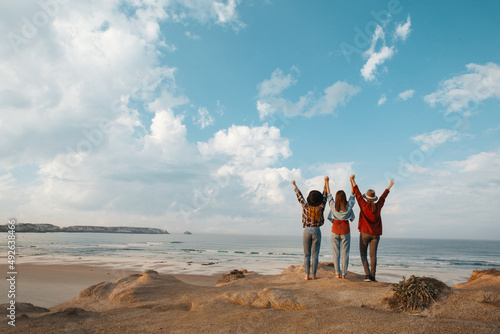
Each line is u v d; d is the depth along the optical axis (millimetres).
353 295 4512
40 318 4793
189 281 19500
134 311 5320
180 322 4281
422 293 3869
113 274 20812
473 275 6414
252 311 4297
